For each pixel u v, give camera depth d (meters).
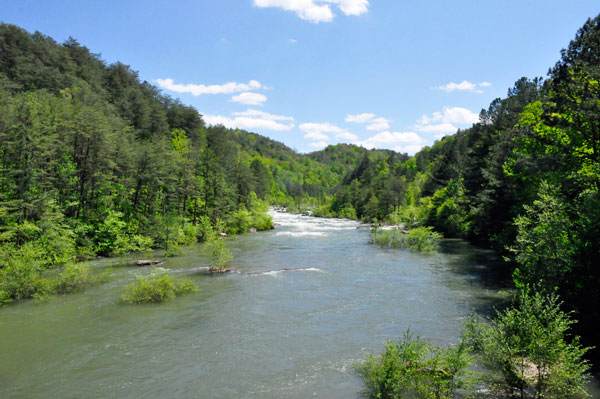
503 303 18.28
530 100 41.78
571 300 13.35
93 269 26.39
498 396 9.13
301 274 25.52
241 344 13.26
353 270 27.03
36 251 20.98
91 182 34.81
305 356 12.20
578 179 15.67
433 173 79.88
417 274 25.66
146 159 40.19
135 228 36.25
